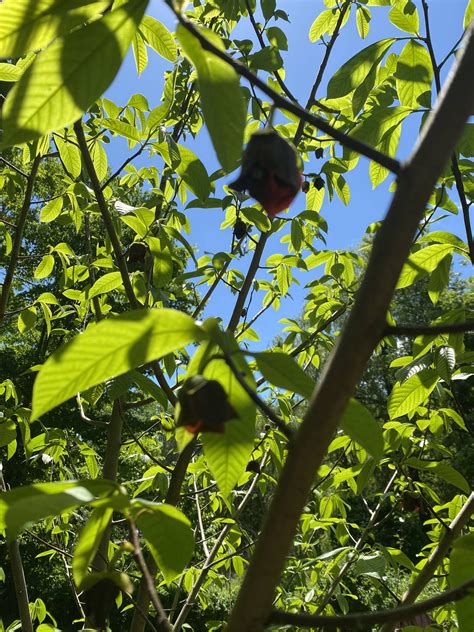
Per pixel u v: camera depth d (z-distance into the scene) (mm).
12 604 9648
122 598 3096
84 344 889
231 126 969
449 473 2445
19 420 3346
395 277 788
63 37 984
